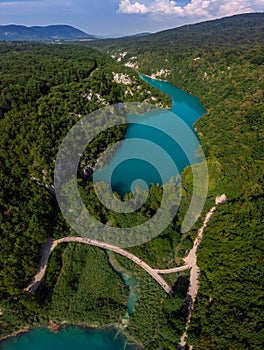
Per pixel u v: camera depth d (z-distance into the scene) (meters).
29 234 89.50
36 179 109.38
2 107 136.50
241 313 67.94
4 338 76.38
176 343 71.00
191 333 68.12
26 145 115.06
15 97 142.25
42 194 101.31
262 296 69.56
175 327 71.38
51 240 94.88
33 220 91.25
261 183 103.44
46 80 171.88
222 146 131.75
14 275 80.38
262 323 65.00
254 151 119.62
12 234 87.00
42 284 84.25
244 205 93.00
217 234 86.75
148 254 90.31
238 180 107.94
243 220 88.50
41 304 79.62
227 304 70.81
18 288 80.44
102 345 74.56
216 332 65.88
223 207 98.88
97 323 78.12
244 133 135.25
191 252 91.94
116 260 91.06
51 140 121.06
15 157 110.25
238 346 61.78
